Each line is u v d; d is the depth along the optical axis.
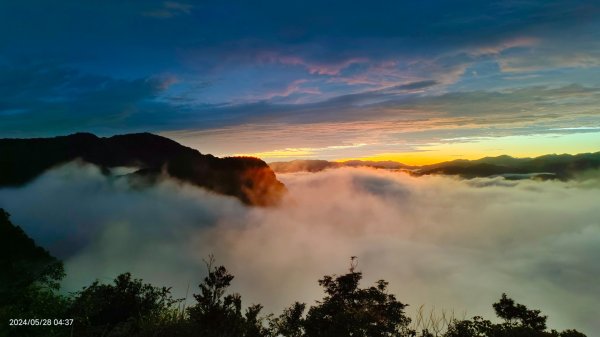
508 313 11.62
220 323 11.98
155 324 12.20
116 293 13.63
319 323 12.02
